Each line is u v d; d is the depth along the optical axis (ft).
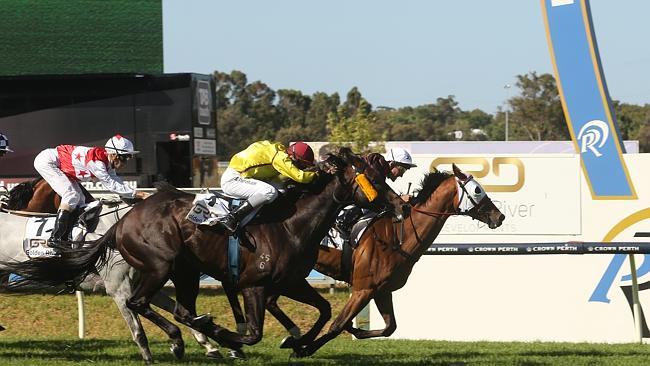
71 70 111.14
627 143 143.13
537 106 248.11
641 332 58.75
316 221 43.78
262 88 290.76
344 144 115.03
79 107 98.89
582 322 60.08
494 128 294.66
